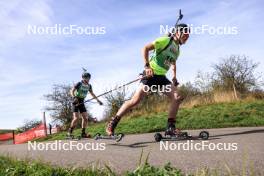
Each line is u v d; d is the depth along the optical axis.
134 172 3.25
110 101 25.45
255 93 17.84
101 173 3.64
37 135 23.69
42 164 4.29
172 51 6.08
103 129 13.44
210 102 16.08
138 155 5.02
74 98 9.78
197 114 11.95
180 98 6.31
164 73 6.18
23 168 4.10
